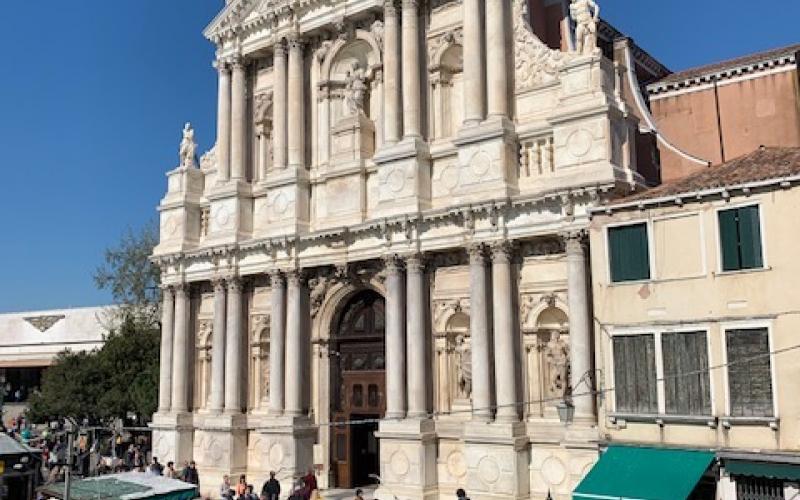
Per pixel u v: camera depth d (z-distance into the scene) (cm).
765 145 3497
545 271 3297
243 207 4284
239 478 3997
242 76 4431
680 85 3800
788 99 3500
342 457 3922
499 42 3478
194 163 4603
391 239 3631
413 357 3516
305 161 4156
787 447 2298
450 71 3788
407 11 3766
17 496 2670
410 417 3488
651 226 2647
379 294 3872
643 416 2577
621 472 2497
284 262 4016
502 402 3241
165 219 4584
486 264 3372
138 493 2597
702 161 3403
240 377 4181
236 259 4225
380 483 3541
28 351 7794
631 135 3241
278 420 3897
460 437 3406
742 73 3625
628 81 3700
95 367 5359
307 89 4222
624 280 2694
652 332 2602
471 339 3353
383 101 3878
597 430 2936
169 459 4300
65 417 5338
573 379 3053
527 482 3188
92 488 2642
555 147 3238
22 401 7925
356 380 3944
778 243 2386
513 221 3297
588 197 3070
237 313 4206
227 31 4441
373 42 3975
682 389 2519
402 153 3634
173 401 4381
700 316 2505
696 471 2375
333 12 4062
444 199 3600
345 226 3788
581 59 3216
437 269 3609
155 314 6619
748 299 2420
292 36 4172
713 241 2508
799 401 2295
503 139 3341
